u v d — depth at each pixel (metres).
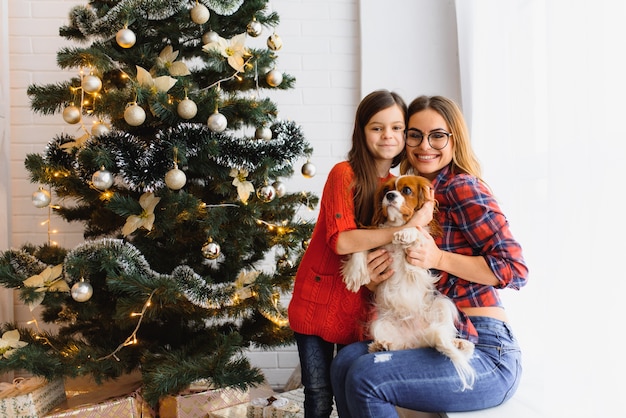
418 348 1.44
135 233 2.15
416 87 2.84
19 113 2.82
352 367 1.41
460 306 1.54
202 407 2.01
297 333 1.70
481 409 1.45
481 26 2.37
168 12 1.89
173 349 2.10
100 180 1.75
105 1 2.03
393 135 1.61
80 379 2.39
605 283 1.35
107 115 2.07
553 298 1.57
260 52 2.10
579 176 1.48
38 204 1.98
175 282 1.82
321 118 2.90
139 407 2.02
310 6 2.90
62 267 1.90
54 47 2.82
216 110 1.93
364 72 2.84
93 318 2.13
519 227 1.99
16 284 1.88
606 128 1.37
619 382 1.32
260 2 2.07
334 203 1.56
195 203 1.84
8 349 1.87
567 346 1.49
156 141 1.86
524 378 1.75
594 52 1.40
